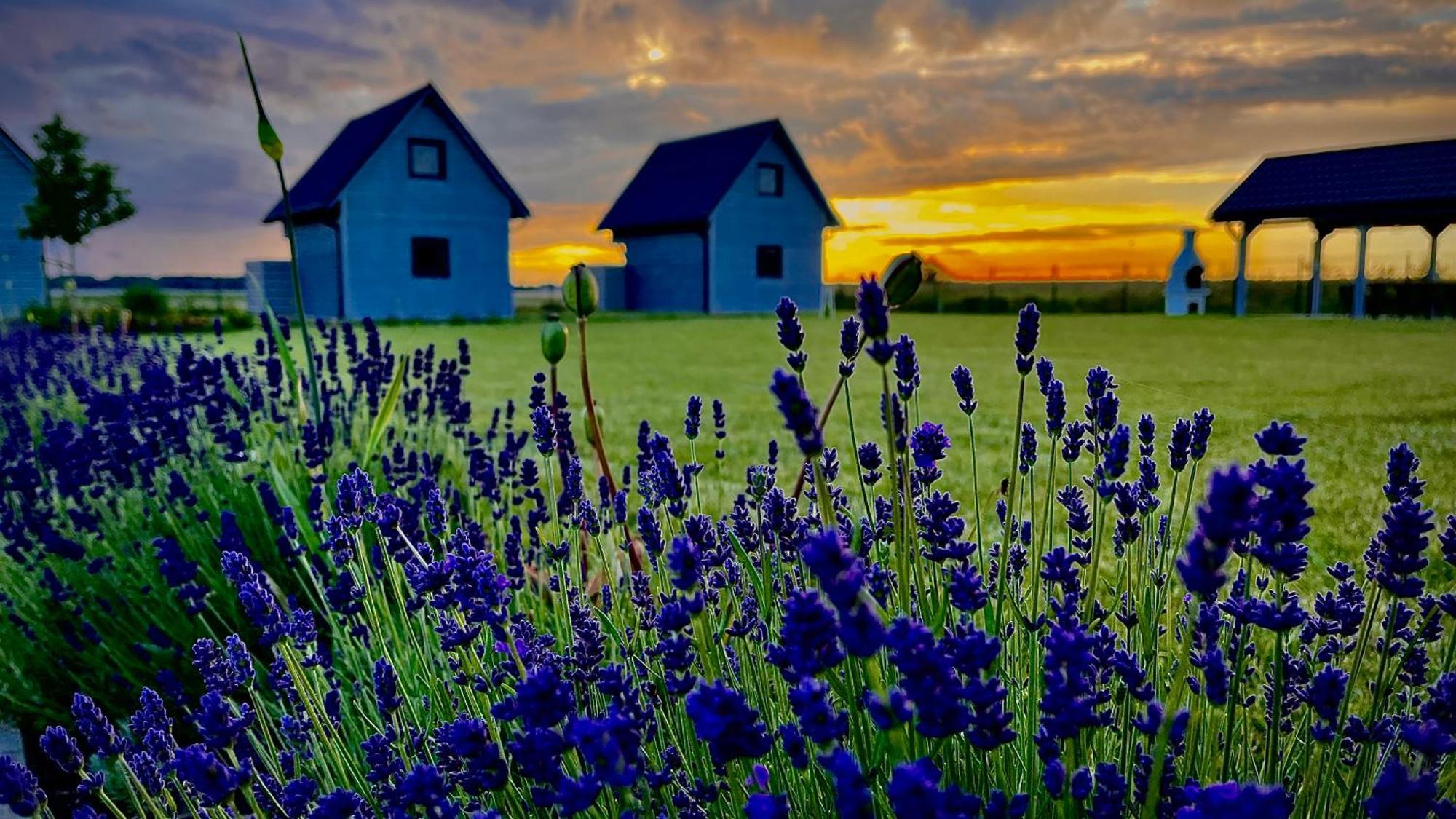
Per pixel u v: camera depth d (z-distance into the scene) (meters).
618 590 2.78
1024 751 1.53
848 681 1.32
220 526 3.76
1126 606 2.02
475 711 1.79
